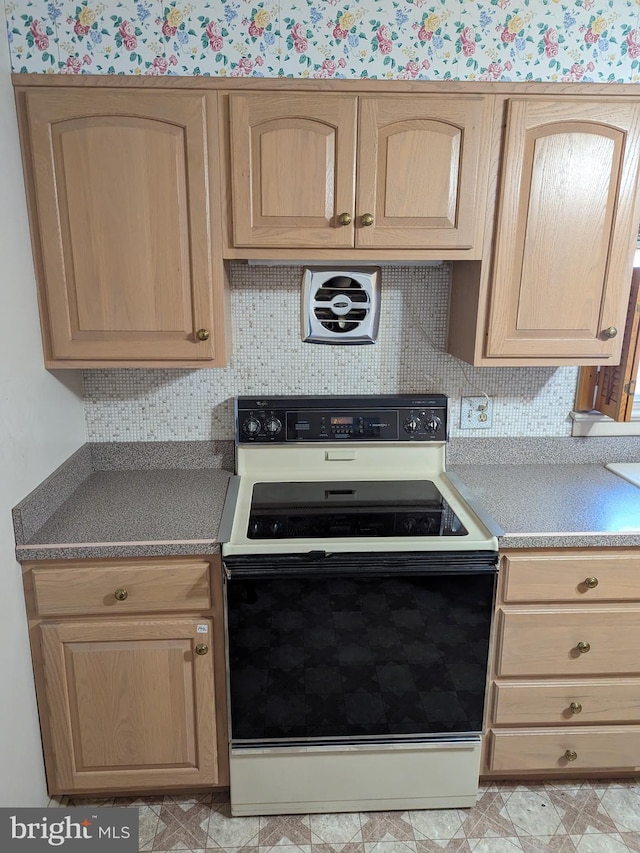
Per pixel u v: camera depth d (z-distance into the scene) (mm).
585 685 1729
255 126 1570
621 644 1702
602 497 1860
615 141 1638
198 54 1621
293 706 1658
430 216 1647
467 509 1780
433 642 1637
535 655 1698
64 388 1855
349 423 1994
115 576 1562
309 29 1630
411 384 2096
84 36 1577
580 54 1683
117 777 1716
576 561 1636
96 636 1601
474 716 1710
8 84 1506
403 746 1710
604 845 1671
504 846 1666
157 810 1774
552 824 1736
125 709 1660
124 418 2059
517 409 2141
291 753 1695
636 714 1767
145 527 1626
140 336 1686
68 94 1526
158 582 1578
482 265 1700
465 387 2109
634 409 2150
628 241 1702
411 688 1670
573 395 2139
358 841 1680
